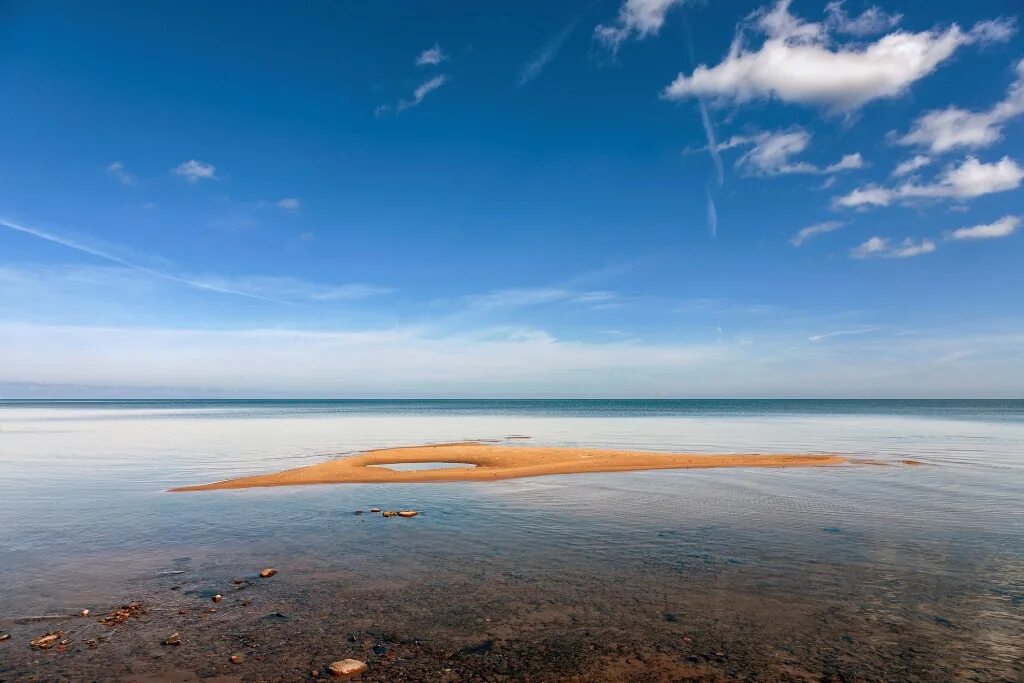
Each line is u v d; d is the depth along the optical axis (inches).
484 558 553.6
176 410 6953.7
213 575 506.0
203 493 914.1
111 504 820.6
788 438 2129.7
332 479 1037.8
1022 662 342.6
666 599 446.6
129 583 484.7
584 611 423.2
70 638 378.0
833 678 324.5
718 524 688.4
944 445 1793.8
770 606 431.5
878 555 559.5
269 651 359.3
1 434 2418.8
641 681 322.3
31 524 695.1
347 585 479.5
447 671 334.0
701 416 4712.1
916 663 341.7
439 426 3137.3
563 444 1876.2
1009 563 532.4
